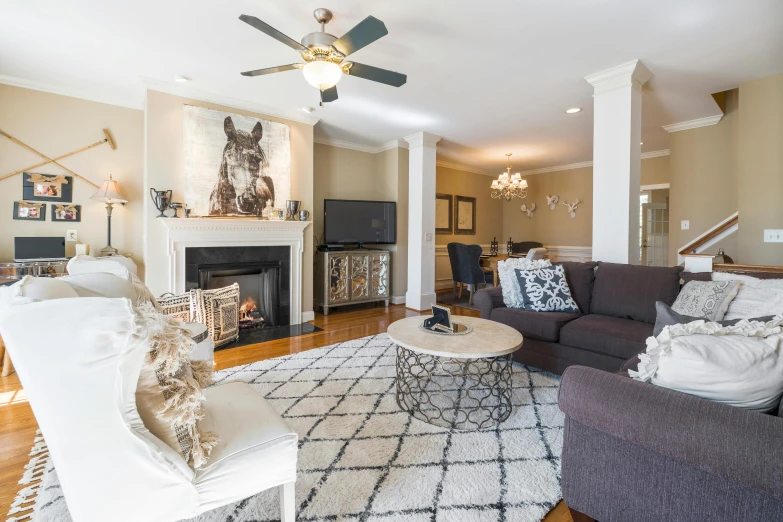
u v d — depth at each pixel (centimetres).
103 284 139
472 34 258
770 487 87
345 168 563
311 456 177
